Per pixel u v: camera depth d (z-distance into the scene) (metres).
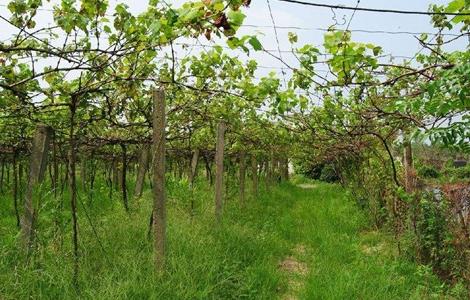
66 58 3.96
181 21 2.98
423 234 6.65
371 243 8.45
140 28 4.25
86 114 6.76
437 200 6.52
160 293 4.70
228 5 2.77
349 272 6.21
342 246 7.95
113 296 4.45
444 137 2.90
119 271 5.09
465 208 5.50
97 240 5.96
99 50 4.08
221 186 8.24
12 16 3.95
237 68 5.76
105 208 9.71
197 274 5.31
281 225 9.80
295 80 4.78
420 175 7.21
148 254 5.64
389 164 9.00
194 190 9.12
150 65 5.41
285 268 7.11
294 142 11.15
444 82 2.84
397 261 6.69
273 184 19.69
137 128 8.21
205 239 6.58
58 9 4.02
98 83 4.94
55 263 5.18
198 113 7.50
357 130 7.32
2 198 11.21
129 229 6.76
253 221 9.89
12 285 4.57
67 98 5.48
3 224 8.20
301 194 18.19
